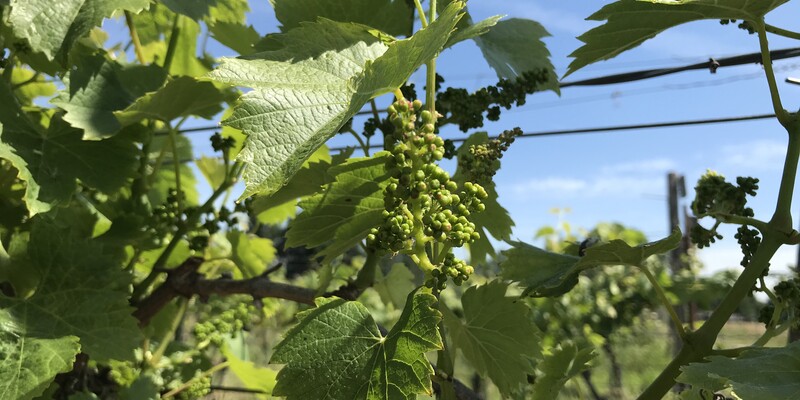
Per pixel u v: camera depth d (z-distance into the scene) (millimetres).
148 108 500
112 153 492
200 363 749
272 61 315
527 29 566
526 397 536
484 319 418
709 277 1862
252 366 703
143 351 657
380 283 581
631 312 1885
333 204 366
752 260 333
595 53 395
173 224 573
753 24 339
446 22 281
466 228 297
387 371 297
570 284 416
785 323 350
